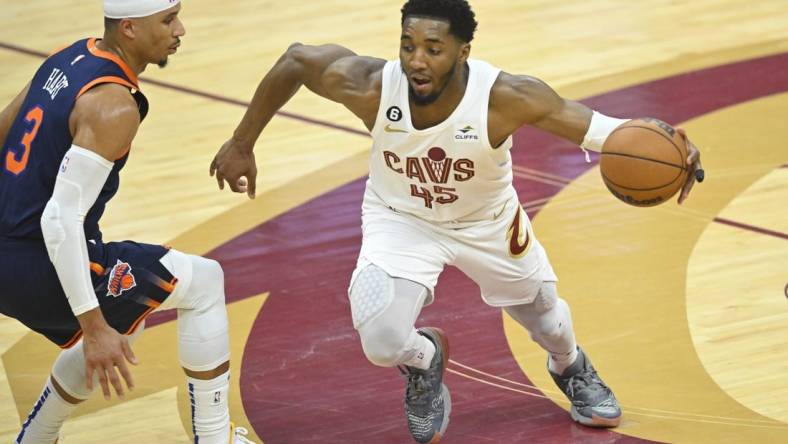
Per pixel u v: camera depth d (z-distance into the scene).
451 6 9.32
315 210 17.48
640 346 13.31
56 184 9.26
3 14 28.86
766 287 14.52
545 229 16.45
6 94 23.28
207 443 10.68
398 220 10.62
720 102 20.62
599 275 15.08
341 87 10.18
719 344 13.24
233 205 17.81
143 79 23.72
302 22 26.88
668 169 9.60
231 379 12.94
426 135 9.84
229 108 22.00
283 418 12.09
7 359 13.64
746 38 23.81
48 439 10.96
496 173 10.23
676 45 23.73
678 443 11.23
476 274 10.96
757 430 11.43
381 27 26.06
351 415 12.09
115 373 9.46
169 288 10.09
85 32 27.09
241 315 14.44
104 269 9.88
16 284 9.79
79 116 9.33
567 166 18.48
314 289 15.08
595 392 11.60
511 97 9.70
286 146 20.03
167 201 18.09
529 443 11.37
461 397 12.36
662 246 15.77
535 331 11.46
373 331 10.16
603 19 25.75
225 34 26.36
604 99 21.09
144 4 9.59
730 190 17.34
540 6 27.00
